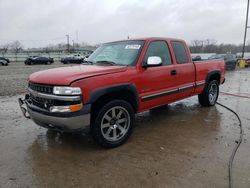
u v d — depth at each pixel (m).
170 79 5.29
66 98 3.66
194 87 6.14
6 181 3.25
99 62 4.97
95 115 4.00
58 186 3.15
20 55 53.41
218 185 3.11
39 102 4.04
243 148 4.18
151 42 5.01
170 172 3.44
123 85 4.23
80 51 71.06
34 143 4.47
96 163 3.72
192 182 3.19
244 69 24.59
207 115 6.23
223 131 5.04
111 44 5.45
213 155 3.93
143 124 5.55
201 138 4.67
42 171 3.51
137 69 4.56
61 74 3.96
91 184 3.19
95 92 3.85
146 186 3.12
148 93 4.80
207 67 6.59
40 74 4.24
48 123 3.93
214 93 7.21
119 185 3.16
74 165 3.67
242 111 6.59
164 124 5.54
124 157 3.91
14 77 16.27
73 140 4.60
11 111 6.68
